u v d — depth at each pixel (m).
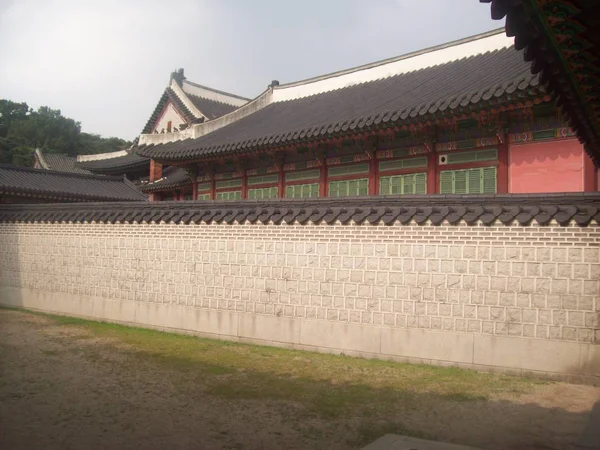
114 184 31.64
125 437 6.42
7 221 17.31
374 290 10.68
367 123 13.48
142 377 9.14
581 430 6.64
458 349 9.87
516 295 9.54
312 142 15.30
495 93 11.27
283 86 24.42
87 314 15.05
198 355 10.82
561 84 5.82
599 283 9.02
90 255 15.11
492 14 4.42
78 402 7.75
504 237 9.68
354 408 7.56
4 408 7.43
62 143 93.38
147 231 13.96
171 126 31.62
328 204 11.38
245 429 6.72
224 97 34.62
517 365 9.42
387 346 10.45
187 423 6.92
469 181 13.79
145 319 13.78
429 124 13.05
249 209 12.30
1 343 11.72
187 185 27.08
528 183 12.76
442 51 18.92
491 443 6.25
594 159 9.29
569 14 4.39
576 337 9.10
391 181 15.39
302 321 11.39
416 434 6.57
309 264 11.41
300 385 8.71
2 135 96.50
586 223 9.09
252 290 12.10
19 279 16.94
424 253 10.28
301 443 6.28
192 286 13.04
